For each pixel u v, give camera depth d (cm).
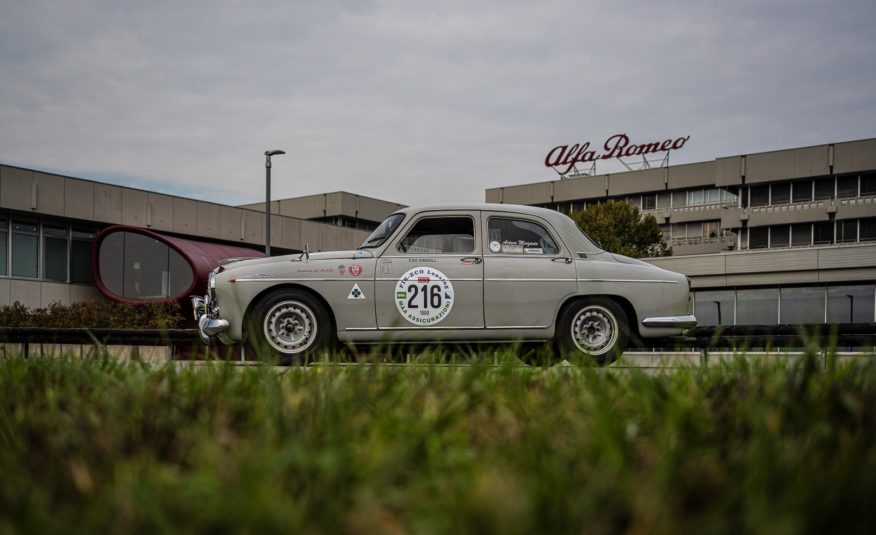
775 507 177
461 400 323
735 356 458
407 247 764
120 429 274
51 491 213
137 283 3206
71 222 3497
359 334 748
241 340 752
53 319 2358
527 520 171
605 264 776
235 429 281
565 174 7875
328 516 182
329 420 276
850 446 236
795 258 4034
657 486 193
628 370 416
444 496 198
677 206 6944
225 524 180
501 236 771
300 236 4650
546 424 273
